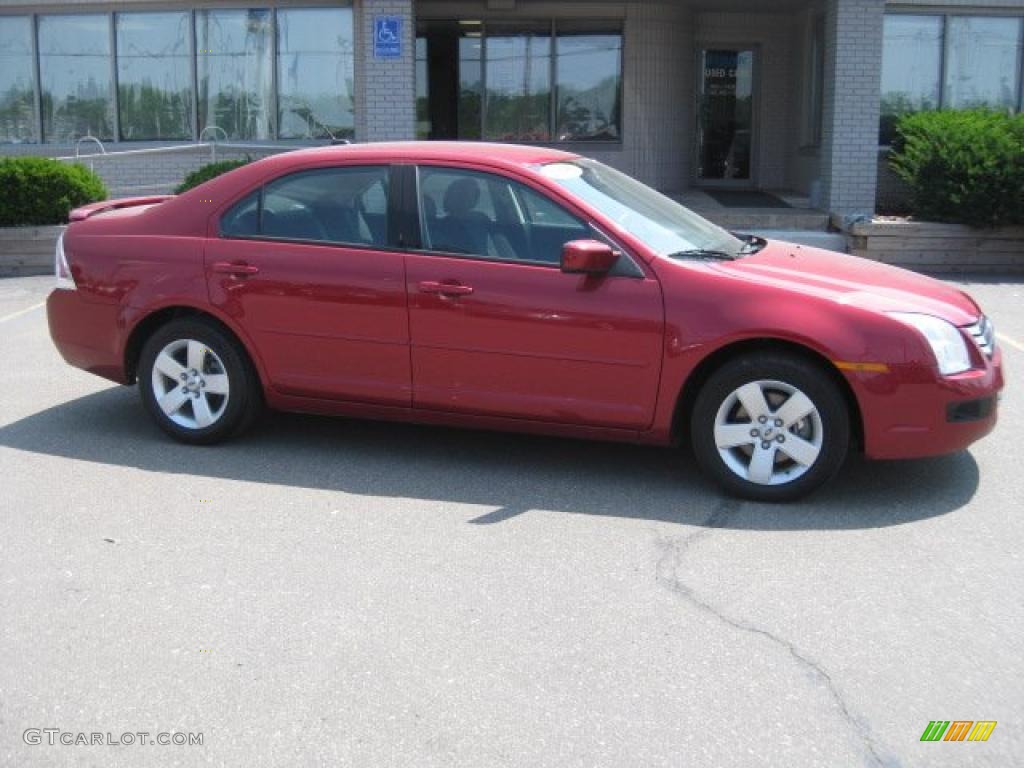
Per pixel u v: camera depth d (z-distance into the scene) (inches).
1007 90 618.2
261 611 168.4
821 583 177.5
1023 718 139.5
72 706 143.1
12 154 631.2
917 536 196.9
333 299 230.4
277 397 241.3
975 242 503.8
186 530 200.5
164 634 161.3
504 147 241.9
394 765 130.0
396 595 173.6
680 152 670.5
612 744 133.8
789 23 682.8
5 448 247.6
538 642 158.4
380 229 230.7
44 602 171.8
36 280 490.9
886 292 214.7
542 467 236.1
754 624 163.5
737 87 696.4
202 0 609.6
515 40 644.1
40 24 622.5
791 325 204.2
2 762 131.6
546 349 218.2
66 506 212.4
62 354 258.8
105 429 262.5
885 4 583.5
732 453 214.5
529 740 134.7
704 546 192.5
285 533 199.2
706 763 130.2
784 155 700.7
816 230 548.1
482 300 220.4
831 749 133.0
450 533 199.0
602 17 637.3
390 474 231.5
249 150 610.5
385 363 230.2
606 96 649.0
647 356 212.4
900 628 162.4
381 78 562.9
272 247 236.8
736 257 229.1
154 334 247.0
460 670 150.7
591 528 201.2
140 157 626.8
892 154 571.2
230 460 240.1
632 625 163.3
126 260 247.1
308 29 610.5
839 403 205.8
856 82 546.0
